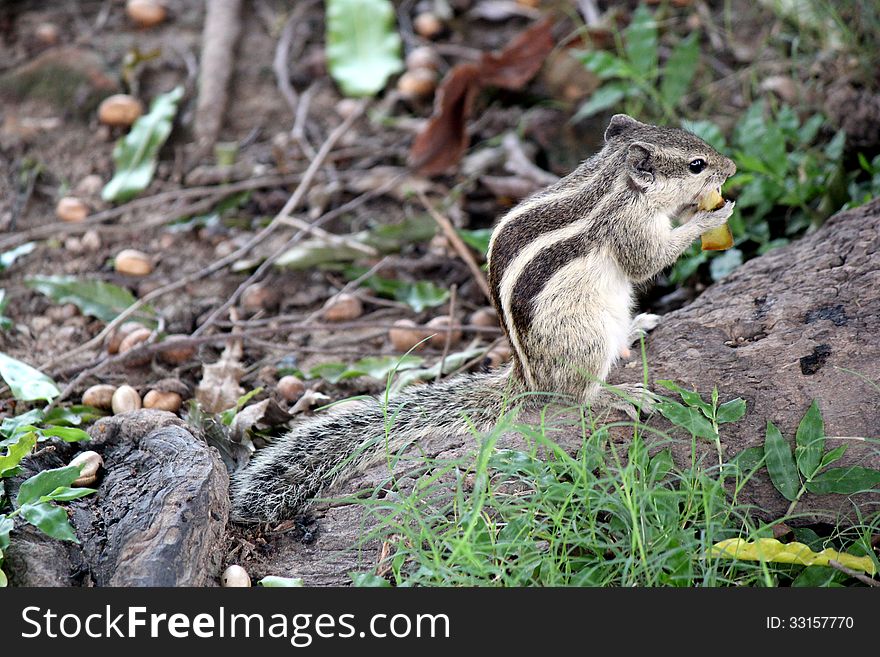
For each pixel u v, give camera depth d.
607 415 7.75
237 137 13.14
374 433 7.93
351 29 13.94
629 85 12.82
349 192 12.38
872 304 7.89
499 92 13.41
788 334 7.89
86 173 12.51
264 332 9.94
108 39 14.24
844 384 7.45
